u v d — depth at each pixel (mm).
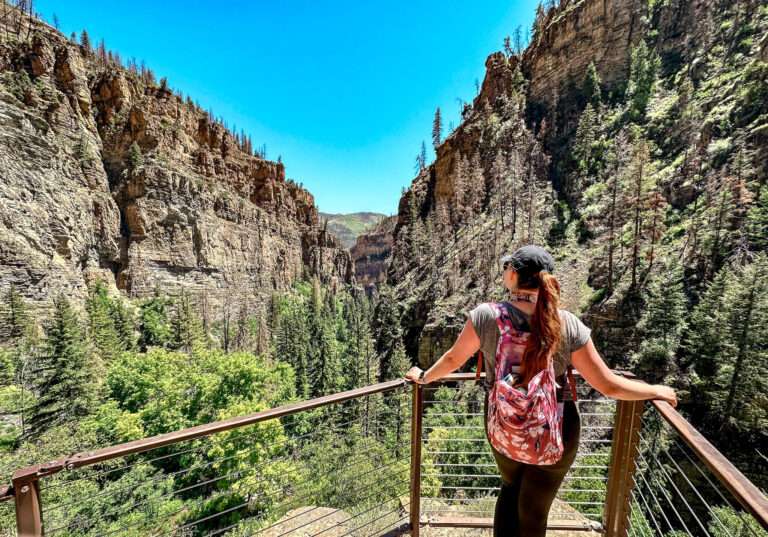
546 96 63438
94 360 29875
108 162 57750
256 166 97688
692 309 23391
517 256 1647
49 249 43375
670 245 27844
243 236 81438
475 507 3400
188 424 19109
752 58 36406
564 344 1525
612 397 1664
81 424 19422
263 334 57875
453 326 38062
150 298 56312
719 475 1364
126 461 16656
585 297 29766
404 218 80000
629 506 2359
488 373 1684
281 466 13609
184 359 27328
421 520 2848
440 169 74500
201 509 13180
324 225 129250
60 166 47094
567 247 37312
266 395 21969
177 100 75250
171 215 61969
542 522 1666
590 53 58281
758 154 27172
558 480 1621
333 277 125125
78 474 13250
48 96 48625
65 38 57281
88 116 55312
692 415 19688
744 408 17156
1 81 43844
